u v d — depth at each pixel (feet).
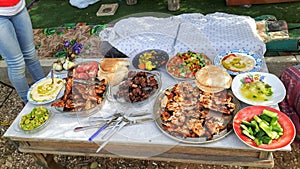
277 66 6.98
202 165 5.78
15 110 7.55
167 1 10.82
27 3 11.70
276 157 5.74
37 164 5.85
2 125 7.00
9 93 8.09
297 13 9.29
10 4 5.33
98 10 10.64
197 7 10.27
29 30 6.07
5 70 8.09
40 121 4.52
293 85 5.25
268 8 9.75
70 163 6.12
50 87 5.16
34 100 4.96
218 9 10.02
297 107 5.12
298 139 5.07
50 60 7.81
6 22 5.43
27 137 4.43
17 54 5.81
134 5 10.74
